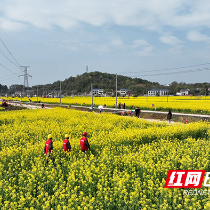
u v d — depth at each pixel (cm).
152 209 511
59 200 578
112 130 1636
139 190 588
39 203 561
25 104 7294
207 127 1611
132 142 1184
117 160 842
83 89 17762
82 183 636
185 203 514
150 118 3284
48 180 699
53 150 977
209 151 987
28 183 653
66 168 817
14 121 2152
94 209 540
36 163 827
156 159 910
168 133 1365
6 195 604
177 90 15438
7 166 869
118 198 564
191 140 1212
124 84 18850
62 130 1520
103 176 665
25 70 8975
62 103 6538
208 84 15825
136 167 791
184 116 2931
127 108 4422
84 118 2298
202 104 4550
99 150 1055
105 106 4550
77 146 1079
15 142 1235
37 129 1545
